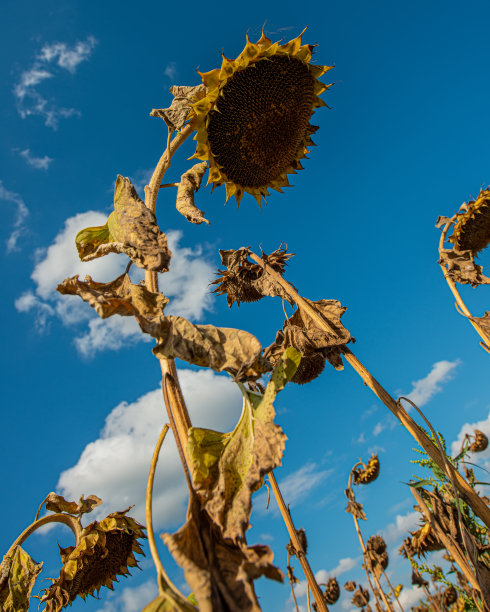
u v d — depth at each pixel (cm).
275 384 27
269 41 51
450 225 97
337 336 72
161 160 38
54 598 37
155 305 27
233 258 90
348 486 118
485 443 103
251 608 20
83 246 34
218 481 25
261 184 56
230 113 50
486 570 60
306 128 56
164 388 27
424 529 92
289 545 92
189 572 21
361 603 152
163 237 29
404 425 64
